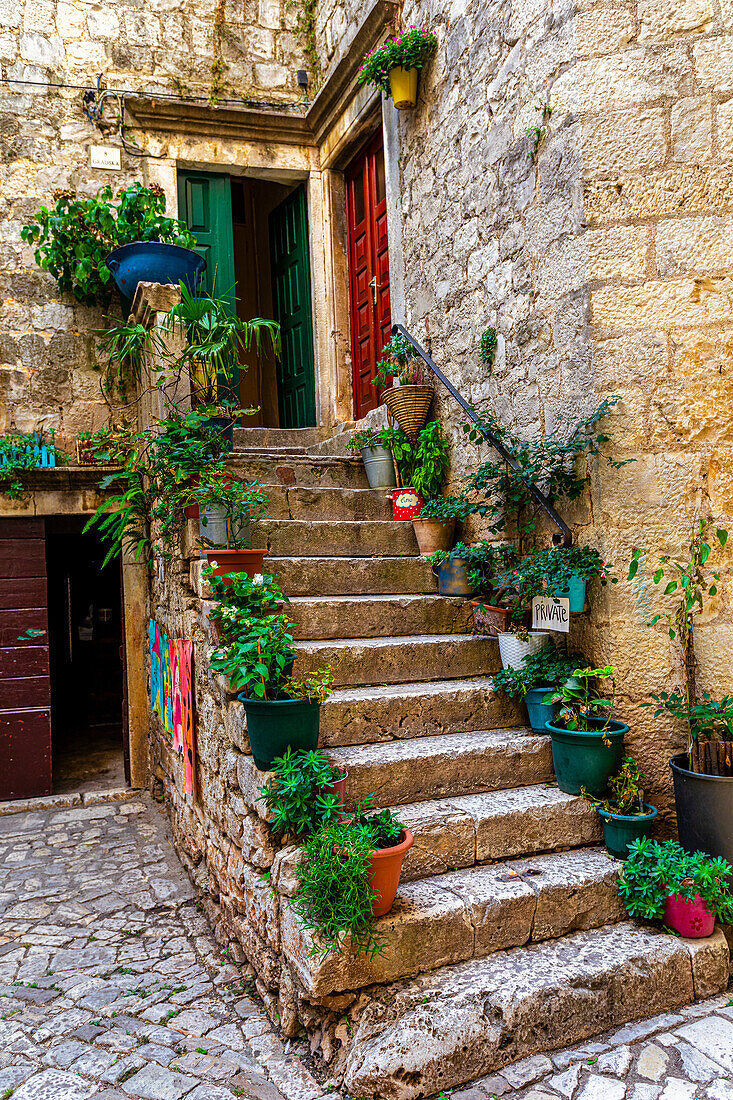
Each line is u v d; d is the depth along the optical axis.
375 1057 1.98
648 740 2.94
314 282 6.41
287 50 6.32
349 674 3.20
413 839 2.43
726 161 2.94
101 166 5.70
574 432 3.10
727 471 2.97
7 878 3.77
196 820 3.57
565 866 2.62
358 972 2.13
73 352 5.50
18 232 5.44
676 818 2.91
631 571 2.81
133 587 5.42
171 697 4.23
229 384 5.45
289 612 3.37
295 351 6.84
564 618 3.01
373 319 5.92
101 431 5.43
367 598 3.63
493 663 3.54
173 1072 2.16
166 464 3.63
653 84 2.99
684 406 2.97
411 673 3.34
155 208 5.33
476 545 3.83
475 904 2.33
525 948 2.40
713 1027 2.25
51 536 7.18
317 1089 2.05
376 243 5.84
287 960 2.30
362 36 5.19
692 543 2.92
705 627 2.96
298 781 2.30
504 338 3.72
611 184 3.02
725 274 2.96
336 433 6.13
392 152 5.04
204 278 6.13
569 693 2.90
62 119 5.60
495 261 3.78
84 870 3.87
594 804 2.78
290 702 2.42
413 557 4.07
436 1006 2.09
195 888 3.56
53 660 7.37
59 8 5.62
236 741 2.74
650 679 2.95
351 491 4.36
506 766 2.94
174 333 4.20
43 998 2.61
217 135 6.09
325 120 6.12
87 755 6.38
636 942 2.44
